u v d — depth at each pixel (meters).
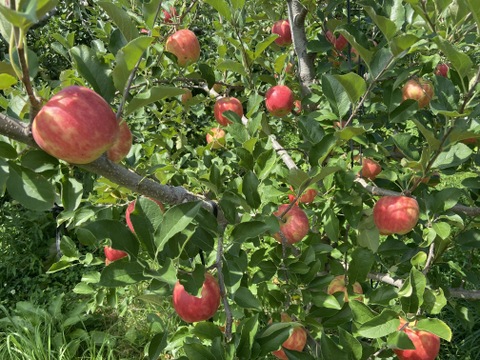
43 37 2.05
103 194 0.78
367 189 0.74
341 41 0.99
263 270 0.64
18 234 2.00
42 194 0.38
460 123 0.60
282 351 0.66
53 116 0.35
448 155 0.67
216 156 1.08
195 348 0.45
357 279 0.66
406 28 0.80
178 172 0.93
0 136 0.44
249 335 0.46
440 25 0.79
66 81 0.67
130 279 0.42
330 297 0.62
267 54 1.32
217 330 0.50
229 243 0.51
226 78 1.13
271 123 1.37
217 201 0.60
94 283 0.97
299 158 1.12
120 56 0.36
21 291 1.79
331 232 0.72
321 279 0.64
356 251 0.65
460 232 0.80
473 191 0.89
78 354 1.45
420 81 0.79
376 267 0.89
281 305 0.66
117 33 0.55
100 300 0.98
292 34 0.96
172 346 0.94
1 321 1.50
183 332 0.76
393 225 0.67
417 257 0.66
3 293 1.77
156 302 0.72
